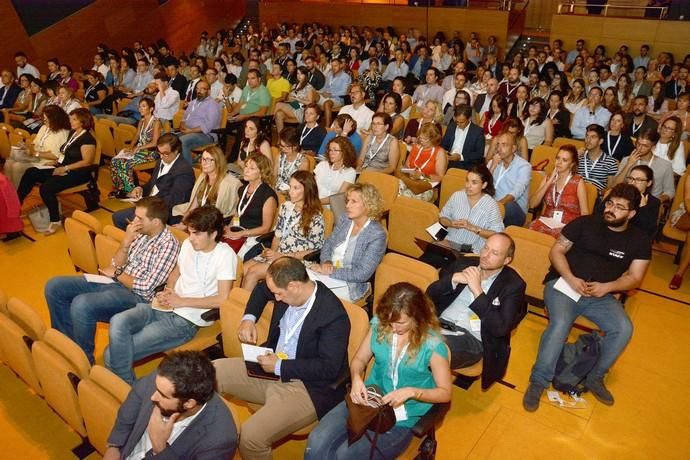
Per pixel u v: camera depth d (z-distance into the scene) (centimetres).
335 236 377
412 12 1558
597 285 335
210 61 1548
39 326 291
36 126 835
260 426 252
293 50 1568
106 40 1521
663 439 309
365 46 1465
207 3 1797
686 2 1245
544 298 360
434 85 884
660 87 905
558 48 1274
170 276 353
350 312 284
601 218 346
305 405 262
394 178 494
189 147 722
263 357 263
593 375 338
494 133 688
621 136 586
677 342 397
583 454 297
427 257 402
